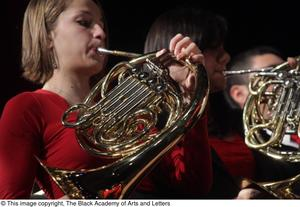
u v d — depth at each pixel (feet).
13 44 12.77
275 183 8.66
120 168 7.63
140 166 7.63
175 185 8.61
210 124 10.73
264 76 9.50
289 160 8.75
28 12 8.76
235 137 10.68
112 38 13.84
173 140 7.68
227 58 9.98
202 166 8.33
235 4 14.76
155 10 13.99
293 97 9.19
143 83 8.16
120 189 7.61
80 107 7.98
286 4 14.78
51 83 8.59
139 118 8.04
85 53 8.43
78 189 7.54
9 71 12.75
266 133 9.78
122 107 8.04
